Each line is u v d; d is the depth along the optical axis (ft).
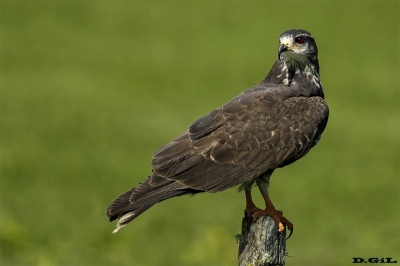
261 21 114.42
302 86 33.58
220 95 88.58
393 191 61.77
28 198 58.54
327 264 50.39
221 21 116.06
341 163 67.56
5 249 49.60
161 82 93.09
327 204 59.41
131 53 103.71
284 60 33.94
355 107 84.48
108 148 70.13
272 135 31.37
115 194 60.03
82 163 65.87
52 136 72.64
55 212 55.16
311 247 52.75
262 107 31.83
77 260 49.57
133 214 29.04
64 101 83.71
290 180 63.67
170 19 117.39
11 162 65.62
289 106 32.17
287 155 31.48
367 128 77.10
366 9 117.29
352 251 52.26
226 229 53.93
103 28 113.09
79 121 77.30
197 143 30.89
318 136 32.37
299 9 119.14
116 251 50.78
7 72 94.53
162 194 29.89
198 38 109.70
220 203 57.98
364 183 63.16
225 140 31.01
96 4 121.08
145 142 72.08
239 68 98.37
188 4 122.52
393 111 83.35
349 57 101.30
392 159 68.59
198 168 30.58
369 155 69.67
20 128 74.74
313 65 34.01
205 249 49.90
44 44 106.01
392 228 55.06
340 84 92.02
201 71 96.78
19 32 110.01
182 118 79.92
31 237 51.31
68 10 118.21
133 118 79.05
